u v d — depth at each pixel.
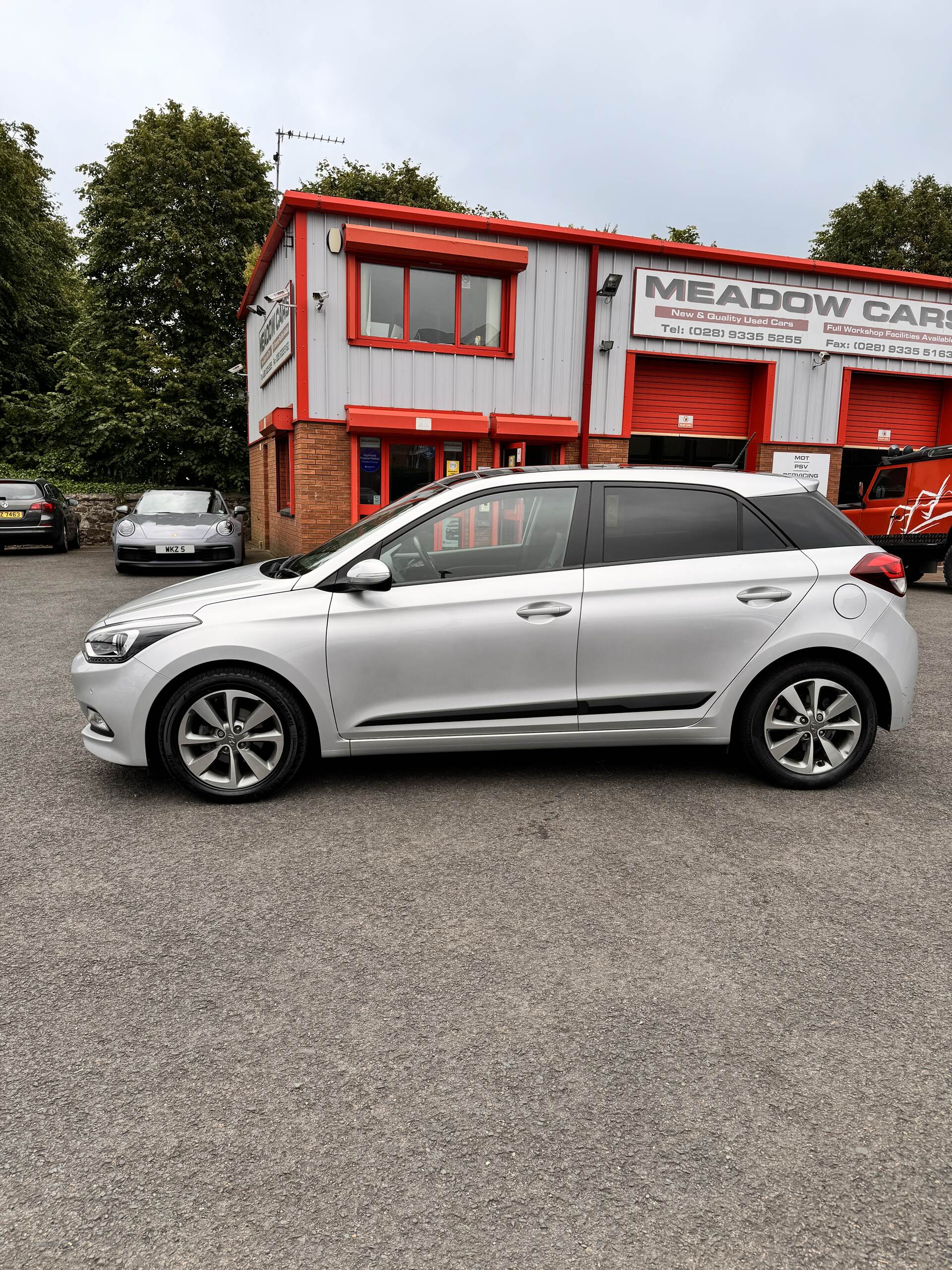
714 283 14.05
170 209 23.81
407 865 3.26
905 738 5.04
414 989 2.43
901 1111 1.96
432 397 12.89
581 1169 1.78
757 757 4.07
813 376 15.04
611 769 4.42
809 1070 2.10
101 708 3.76
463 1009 2.34
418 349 12.71
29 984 2.44
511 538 3.96
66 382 22.45
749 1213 1.67
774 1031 2.25
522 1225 1.63
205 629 3.71
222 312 24.66
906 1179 1.76
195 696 3.76
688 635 3.92
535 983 2.47
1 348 27.06
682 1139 1.86
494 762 4.54
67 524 17.28
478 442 13.23
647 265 13.72
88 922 2.80
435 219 12.32
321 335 12.20
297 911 2.89
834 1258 1.57
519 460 13.45
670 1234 1.62
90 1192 1.71
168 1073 2.07
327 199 11.70
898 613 4.07
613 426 13.95
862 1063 2.12
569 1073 2.08
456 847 3.43
